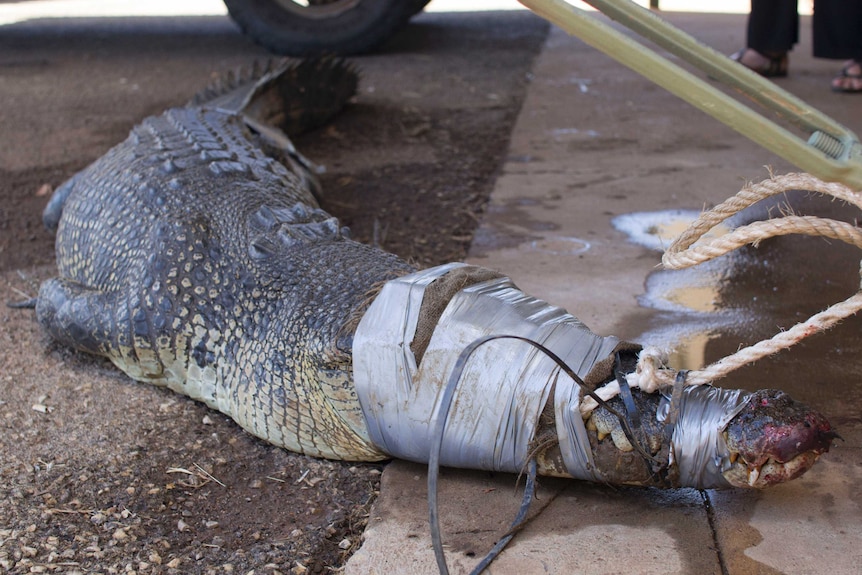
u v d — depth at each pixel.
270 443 2.86
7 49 10.03
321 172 5.23
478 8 12.91
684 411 2.09
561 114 6.89
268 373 2.71
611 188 5.11
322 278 2.76
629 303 3.62
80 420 3.01
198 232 3.10
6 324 3.77
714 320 3.47
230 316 2.88
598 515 2.31
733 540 2.20
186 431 2.95
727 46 8.66
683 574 2.09
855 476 2.44
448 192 5.26
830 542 2.18
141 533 2.43
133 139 4.31
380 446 2.51
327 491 2.61
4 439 2.88
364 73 8.50
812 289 3.74
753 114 1.71
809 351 3.20
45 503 2.55
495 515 2.34
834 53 6.80
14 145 6.30
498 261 4.11
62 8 13.49
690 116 6.65
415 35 10.55
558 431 2.19
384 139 6.45
